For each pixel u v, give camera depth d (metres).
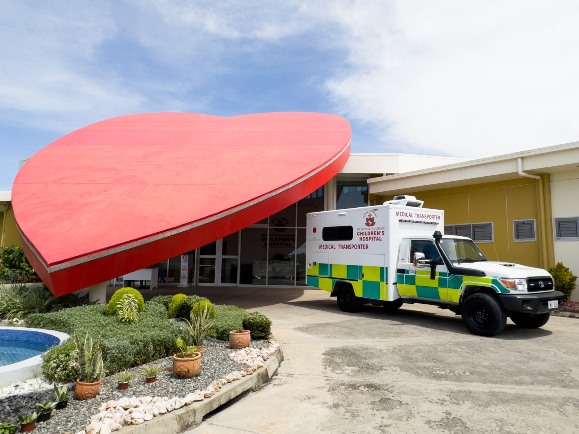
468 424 4.43
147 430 3.98
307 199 20.31
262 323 7.61
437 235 10.04
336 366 6.62
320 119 19.86
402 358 7.05
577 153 12.21
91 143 15.77
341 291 12.45
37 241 9.22
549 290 9.07
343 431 4.28
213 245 20.33
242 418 4.63
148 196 11.34
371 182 18.73
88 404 4.49
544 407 4.90
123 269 9.38
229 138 16.31
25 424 3.80
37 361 5.41
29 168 13.40
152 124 18.58
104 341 5.88
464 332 9.21
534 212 14.16
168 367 5.93
